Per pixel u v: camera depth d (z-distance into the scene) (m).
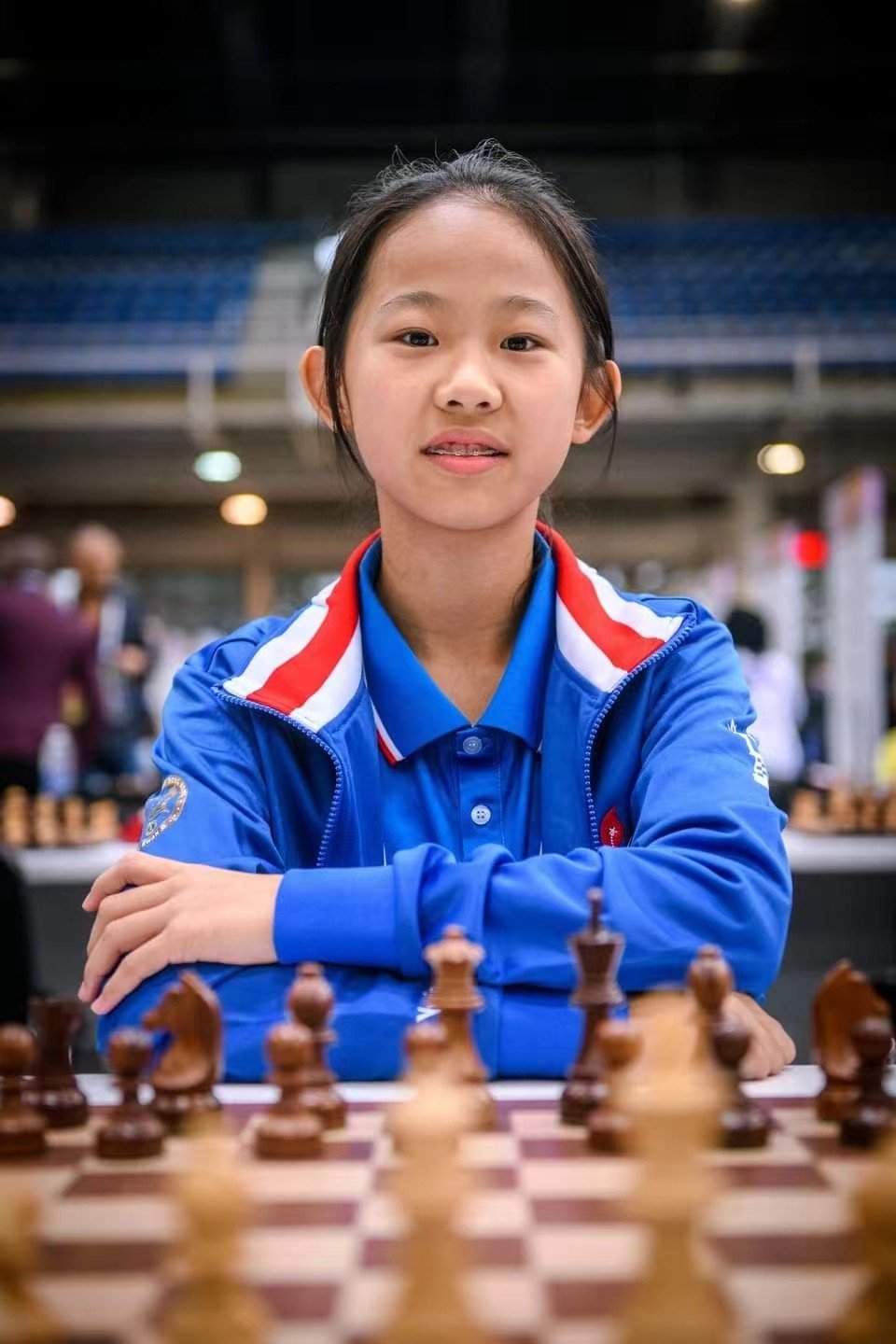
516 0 13.94
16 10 13.84
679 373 11.73
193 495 14.32
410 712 1.62
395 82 14.70
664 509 14.93
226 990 1.35
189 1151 1.06
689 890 1.38
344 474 1.86
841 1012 1.12
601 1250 0.80
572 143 15.12
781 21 13.95
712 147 15.10
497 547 1.59
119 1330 0.69
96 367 11.66
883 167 15.15
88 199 15.29
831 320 12.74
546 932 1.34
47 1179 0.98
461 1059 1.15
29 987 3.10
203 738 1.63
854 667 10.35
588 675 1.62
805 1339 0.67
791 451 11.36
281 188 15.38
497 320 1.51
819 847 4.45
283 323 12.98
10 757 5.73
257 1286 0.75
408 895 1.34
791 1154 1.01
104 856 4.27
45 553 5.97
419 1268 0.67
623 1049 1.04
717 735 1.56
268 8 13.85
